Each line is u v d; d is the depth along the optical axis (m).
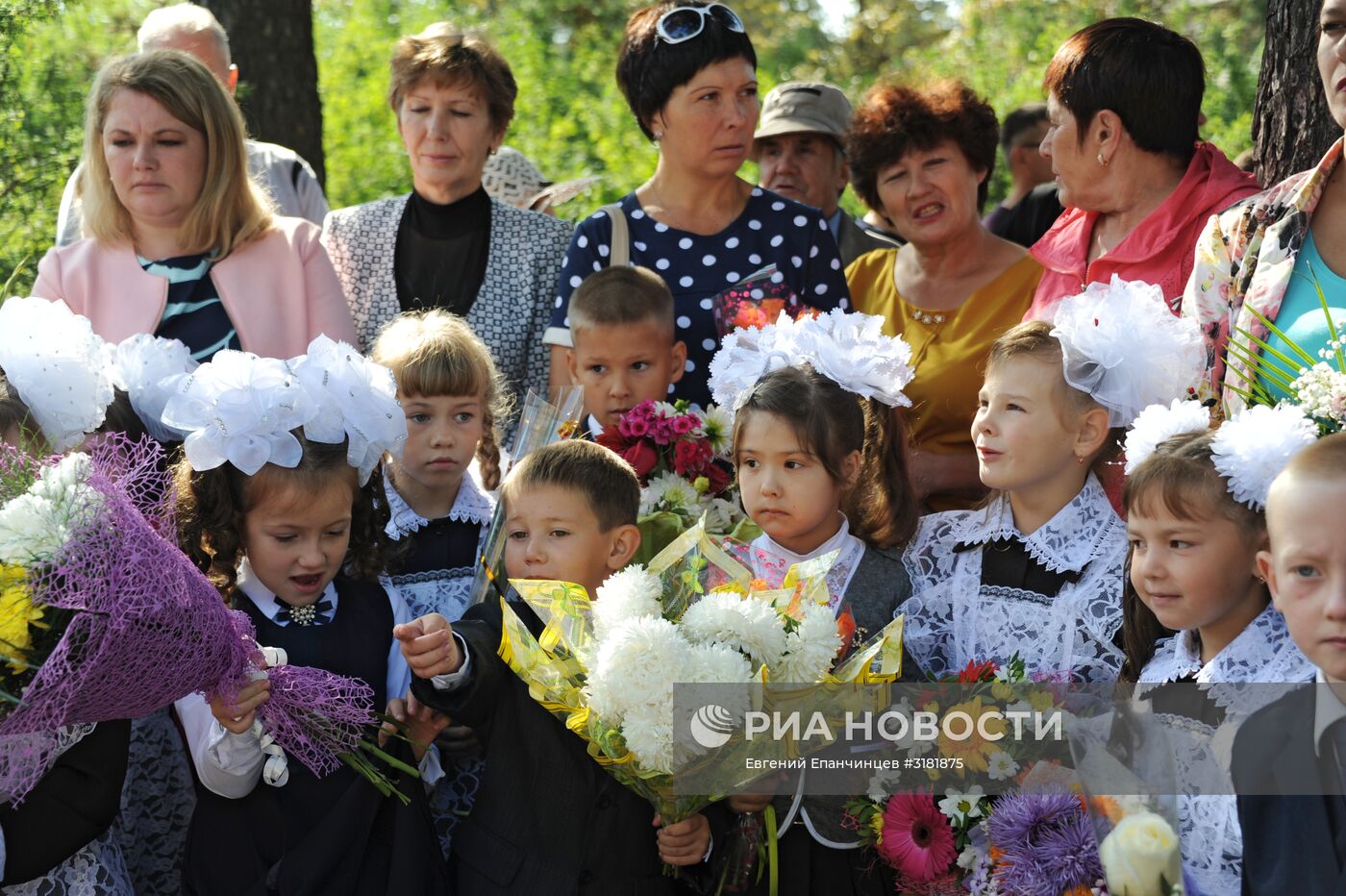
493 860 5.01
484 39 8.00
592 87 20.28
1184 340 5.48
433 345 6.12
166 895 5.86
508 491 5.53
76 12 10.28
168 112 6.67
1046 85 6.77
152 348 5.78
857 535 5.84
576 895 4.95
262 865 5.14
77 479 4.46
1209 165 6.58
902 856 4.85
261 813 5.18
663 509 6.26
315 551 5.24
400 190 16.86
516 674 5.14
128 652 4.38
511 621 4.92
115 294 6.77
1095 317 5.46
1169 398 5.43
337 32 20.64
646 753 4.49
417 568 6.07
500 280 7.79
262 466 5.13
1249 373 5.48
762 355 5.89
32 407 5.25
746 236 7.43
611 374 6.89
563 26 23.08
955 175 7.21
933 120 7.23
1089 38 6.53
